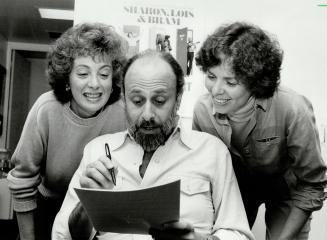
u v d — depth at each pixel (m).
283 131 1.51
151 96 1.27
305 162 1.53
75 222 1.20
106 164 1.11
